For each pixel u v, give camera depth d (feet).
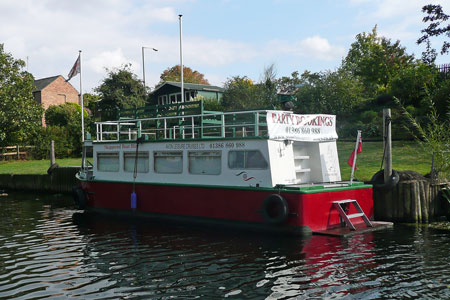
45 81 212.43
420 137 80.79
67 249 36.24
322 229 39.22
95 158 54.70
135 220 49.19
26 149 126.82
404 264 29.53
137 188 49.55
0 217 54.85
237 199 41.27
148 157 48.73
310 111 121.49
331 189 39.99
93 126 133.69
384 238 37.24
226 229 42.01
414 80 103.09
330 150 45.70
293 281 26.40
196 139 44.27
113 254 34.01
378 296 23.84
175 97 162.40
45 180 85.05
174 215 46.19
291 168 41.24
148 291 25.26
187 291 25.07
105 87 138.31
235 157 41.63
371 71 133.08
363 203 43.39
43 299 24.43
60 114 161.27
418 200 44.83
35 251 35.83
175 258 32.22
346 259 30.89
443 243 35.32
